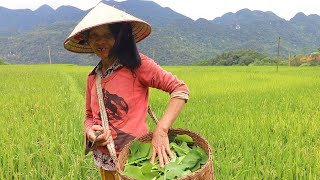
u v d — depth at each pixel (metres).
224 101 10.06
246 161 4.69
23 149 4.95
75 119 7.52
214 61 81.00
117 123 2.67
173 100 2.51
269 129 6.48
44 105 9.52
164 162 2.31
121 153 2.38
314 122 6.65
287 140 5.86
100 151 2.83
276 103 9.52
